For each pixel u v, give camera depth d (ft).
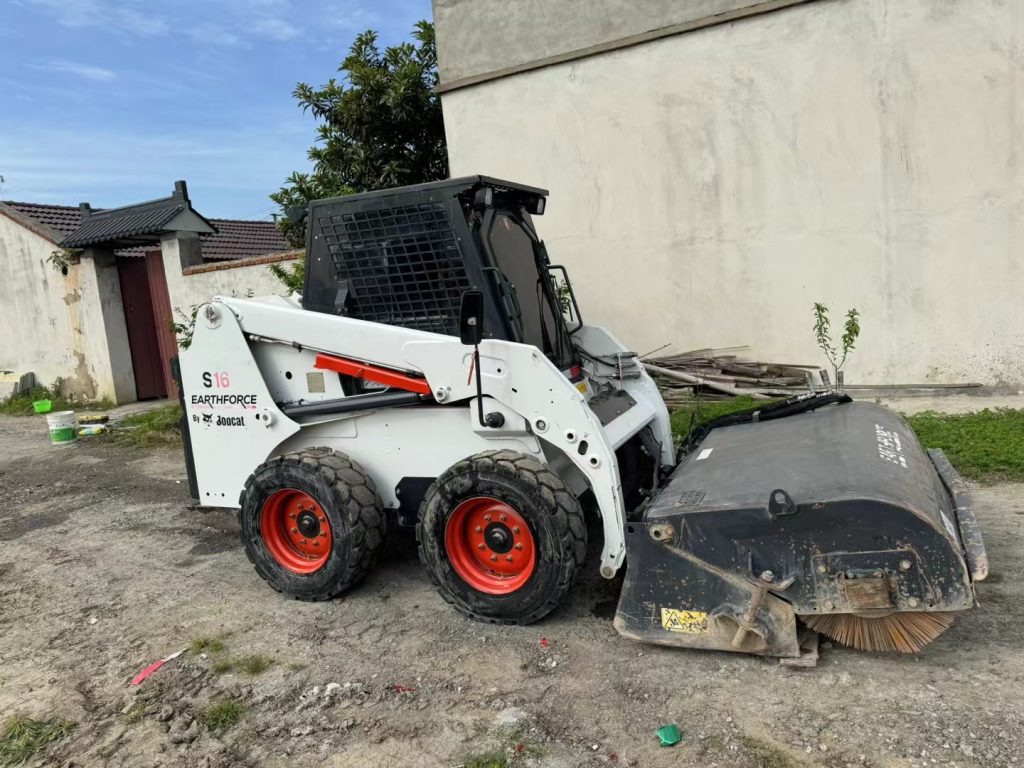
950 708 9.21
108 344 40.91
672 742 9.08
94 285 40.57
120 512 21.18
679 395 27.02
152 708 10.89
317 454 13.60
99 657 12.59
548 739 9.43
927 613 9.83
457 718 10.04
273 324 13.83
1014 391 24.76
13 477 26.32
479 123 31.91
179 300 37.40
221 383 14.57
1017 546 13.73
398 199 12.94
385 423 13.66
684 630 10.57
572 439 11.69
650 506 11.20
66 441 31.63
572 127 30.04
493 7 30.58
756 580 10.09
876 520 9.48
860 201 25.82
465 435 13.00
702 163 27.99
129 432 32.30
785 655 10.19
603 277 30.53
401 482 13.76
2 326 46.24
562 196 30.73
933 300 25.39
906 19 24.18
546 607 11.81
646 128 28.71
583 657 11.23
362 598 13.99
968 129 24.03
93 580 16.12
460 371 12.32
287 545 14.34
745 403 25.72
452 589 12.57
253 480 13.88
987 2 23.13
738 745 8.93
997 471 17.67
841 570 9.70
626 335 30.50
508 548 12.21
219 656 12.23
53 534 19.63
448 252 12.78
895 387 26.07
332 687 11.02
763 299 27.86
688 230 28.68
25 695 11.53
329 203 13.55
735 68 26.86
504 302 12.65
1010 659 10.17
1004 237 24.16
